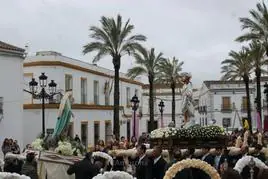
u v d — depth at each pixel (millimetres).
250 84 73438
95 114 45844
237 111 72500
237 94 73875
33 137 38719
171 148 17141
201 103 83625
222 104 74312
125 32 40469
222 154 15711
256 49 43000
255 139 22141
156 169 13211
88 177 12359
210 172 8617
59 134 16875
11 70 34219
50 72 39750
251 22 40312
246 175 10930
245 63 52812
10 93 34062
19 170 14398
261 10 39906
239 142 19484
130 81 57594
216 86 74688
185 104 21406
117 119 40438
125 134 54781
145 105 73750
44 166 14891
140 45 41125
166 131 18109
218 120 74375
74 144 16469
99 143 19281
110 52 40688
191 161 8602
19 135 34719
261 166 10805
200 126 18500
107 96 50375
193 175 11203
